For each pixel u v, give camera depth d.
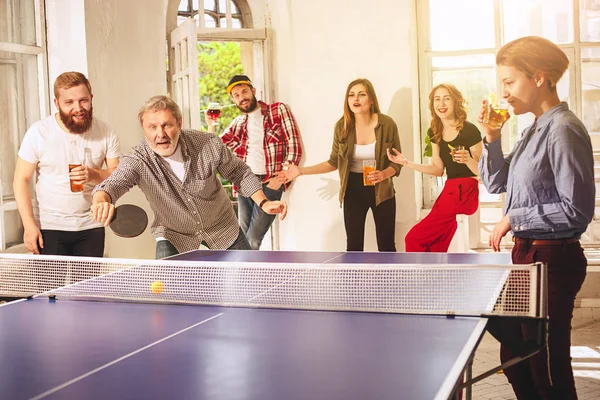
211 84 18.19
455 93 5.44
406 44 6.16
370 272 3.17
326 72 6.38
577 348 4.72
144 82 6.01
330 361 1.86
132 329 2.28
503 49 2.96
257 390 1.63
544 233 2.84
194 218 3.99
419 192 6.38
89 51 5.57
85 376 1.77
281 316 2.44
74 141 4.41
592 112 6.00
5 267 3.18
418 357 1.87
